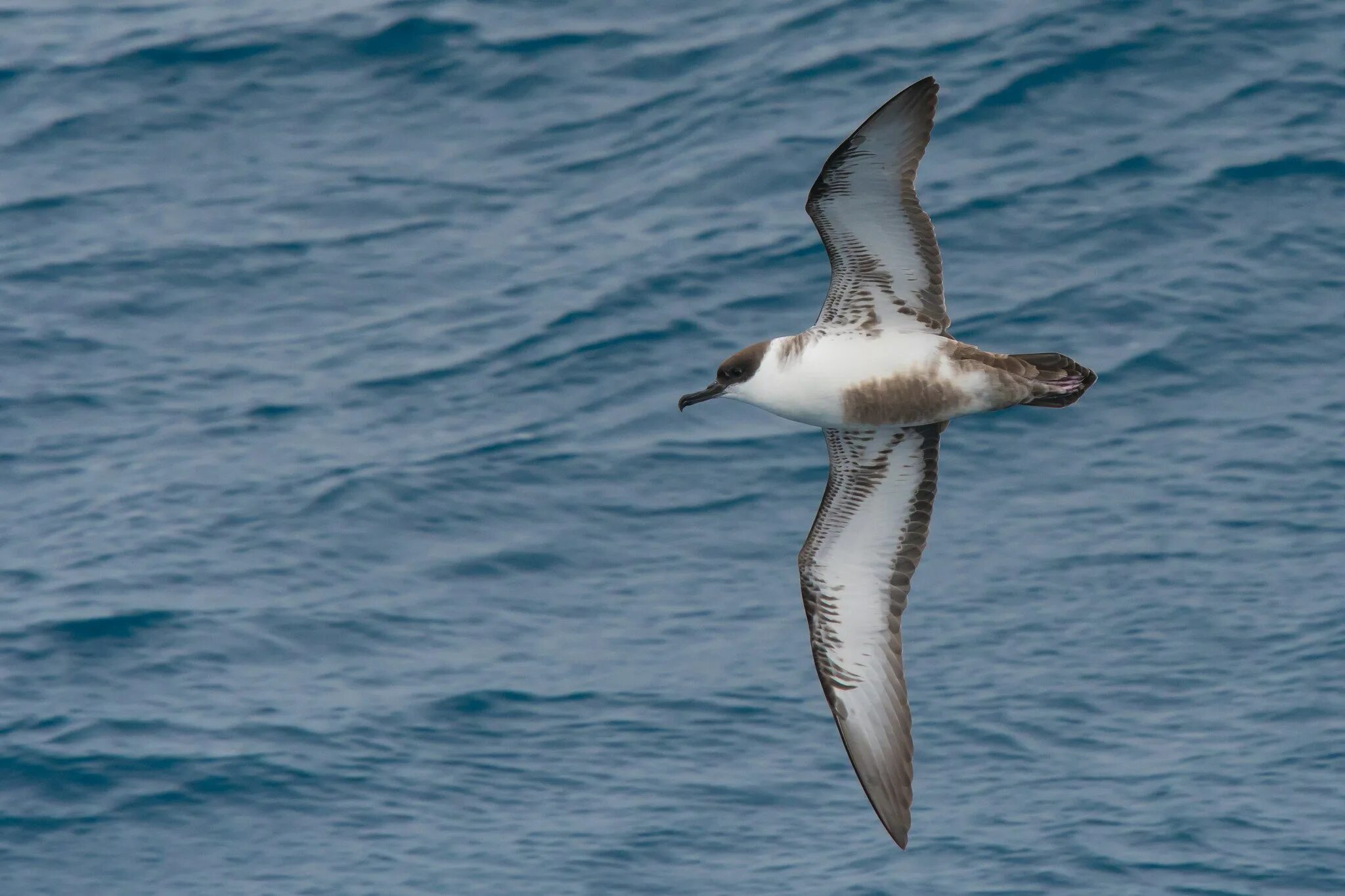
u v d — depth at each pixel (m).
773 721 16.36
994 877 14.50
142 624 17.55
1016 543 18.59
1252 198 22.86
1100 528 18.67
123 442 20.88
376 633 17.53
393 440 20.59
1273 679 16.52
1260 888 14.14
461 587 18.22
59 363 22.34
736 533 18.81
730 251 22.95
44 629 17.48
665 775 15.74
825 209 11.90
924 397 12.48
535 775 15.74
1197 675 16.69
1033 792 15.47
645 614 17.80
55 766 15.64
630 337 21.80
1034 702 16.53
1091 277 21.92
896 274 12.23
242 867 14.66
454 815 15.23
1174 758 15.70
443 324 22.62
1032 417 20.23
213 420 21.17
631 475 19.67
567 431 20.45
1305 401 20.05
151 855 14.80
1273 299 21.42
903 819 13.02
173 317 23.27
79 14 30.77
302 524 19.17
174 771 15.59
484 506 19.36
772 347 12.73
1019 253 22.41
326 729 16.12
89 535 19.17
